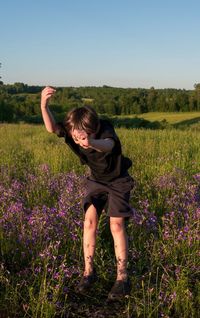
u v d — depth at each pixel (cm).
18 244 532
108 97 12075
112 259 528
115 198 461
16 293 431
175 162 1093
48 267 494
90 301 450
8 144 1585
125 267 459
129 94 12369
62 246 542
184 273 476
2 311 424
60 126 458
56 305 413
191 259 514
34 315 412
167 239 543
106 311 432
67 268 472
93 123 434
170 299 428
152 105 10912
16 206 607
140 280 483
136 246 557
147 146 1377
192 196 698
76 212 609
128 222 612
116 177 466
